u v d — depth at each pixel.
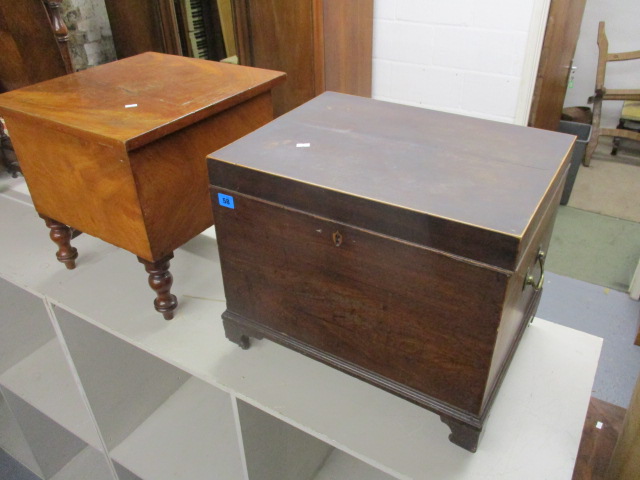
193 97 0.85
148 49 2.04
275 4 1.67
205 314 0.95
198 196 0.87
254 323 0.83
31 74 1.18
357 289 0.68
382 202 0.59
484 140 0.74
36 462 1.57
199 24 2.06
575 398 0.79
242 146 0.74
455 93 1.78
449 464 0.71
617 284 2.12
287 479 1.17
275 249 0.73
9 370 1.46
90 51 2.12
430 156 0.70
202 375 0.84
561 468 0.70
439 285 0.61
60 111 0.81
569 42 1.84
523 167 0.67
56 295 0.99
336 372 0.84
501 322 0.60
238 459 1.27
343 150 0.72
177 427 1.36
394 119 0.82
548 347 0.88
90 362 1.14
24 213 1.25
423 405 0.71
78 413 1.35
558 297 2.06
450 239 0.57
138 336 0.90
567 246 2.33
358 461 1.34
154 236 0.82
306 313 0.76
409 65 1.81
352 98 0.90
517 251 0.54
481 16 1.61
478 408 0.67
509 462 0.71
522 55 1.61
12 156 1.33
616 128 3.01
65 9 1.98
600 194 2.70
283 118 0.83
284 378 0.83
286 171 0.67
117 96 0.86
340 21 1.68
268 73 0.95
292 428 1.10
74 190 0.85
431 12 1.68
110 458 1.30
